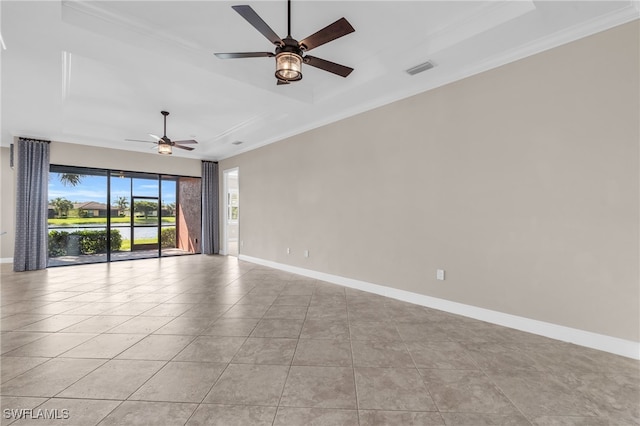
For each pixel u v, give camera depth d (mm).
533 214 2801
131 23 2656
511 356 2369
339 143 4699
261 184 6488
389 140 4000
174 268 6062
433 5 2506
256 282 4867
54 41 2611
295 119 4898
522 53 2832
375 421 1647
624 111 2352
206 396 1865
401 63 3143
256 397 1858
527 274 2840
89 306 3607
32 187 5656
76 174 6383
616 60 2377
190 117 5125
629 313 2338
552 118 2689
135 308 3541
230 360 2311
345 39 3041
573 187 2584
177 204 8281
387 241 4035
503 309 2992
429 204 3580
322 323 3074
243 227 7145
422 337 2734
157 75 3328
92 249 6617
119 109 4707
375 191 4180
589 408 1751
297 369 2184
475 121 3186
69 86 3883
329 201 4887
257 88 3689
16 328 2914
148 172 7227
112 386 1962
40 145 5781
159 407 1757
